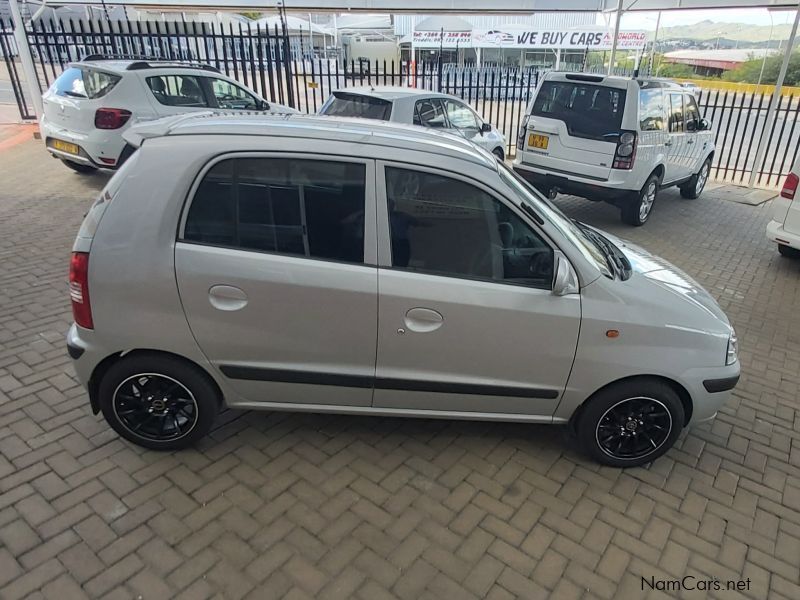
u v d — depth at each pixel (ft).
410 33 79.87
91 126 24.72
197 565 8.27
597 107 25.04
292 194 9.25
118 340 9.40
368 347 9.66
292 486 9.87
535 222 9.54
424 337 9.57
